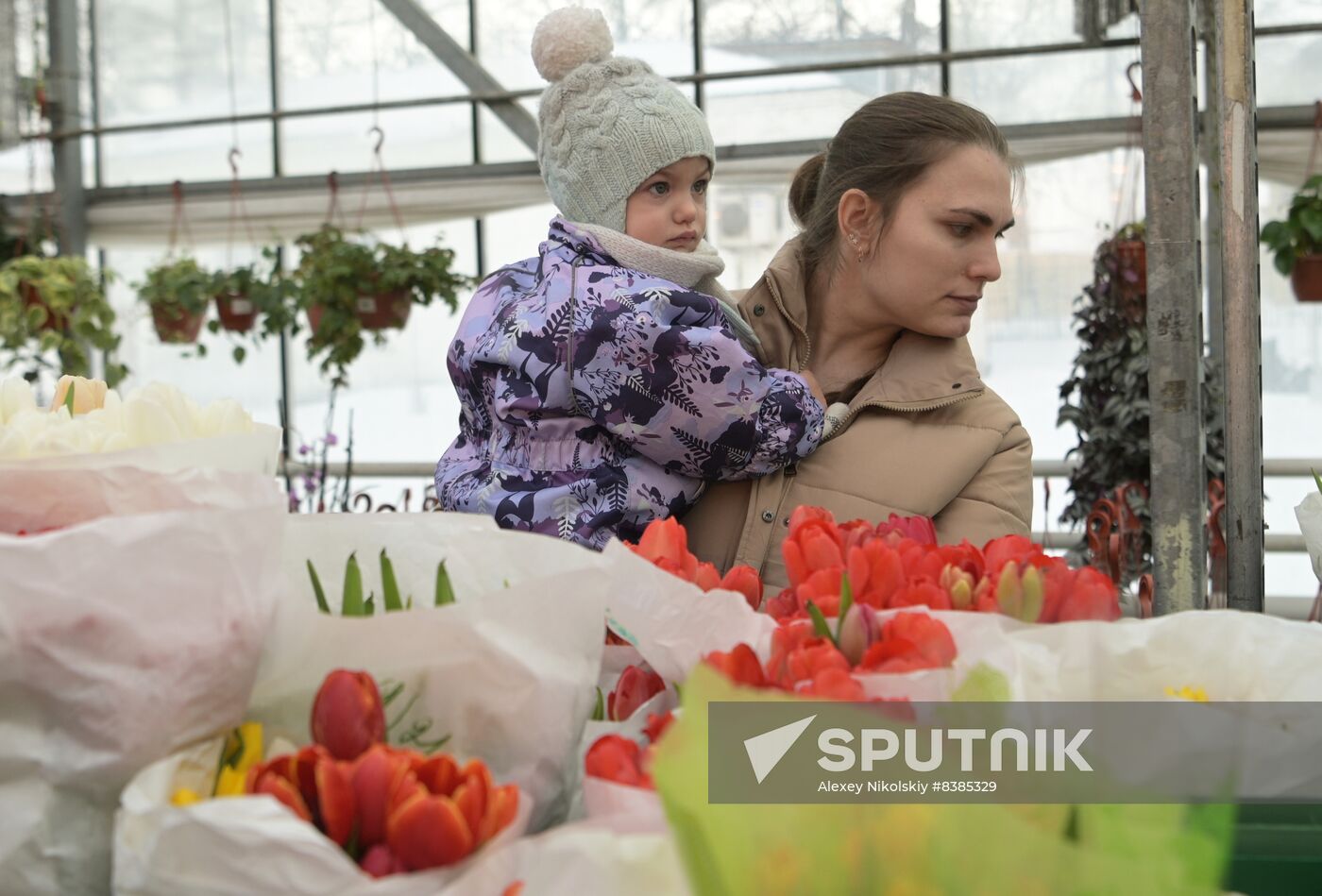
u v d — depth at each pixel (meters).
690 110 1.71
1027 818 0.69
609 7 6.72
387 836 0.68
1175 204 1.44
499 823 0.70
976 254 1.60
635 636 0.95
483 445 1.67
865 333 1.75
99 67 7.51
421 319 7.36
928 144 1.59
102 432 1.04
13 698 0.77
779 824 0.66
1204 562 1.45
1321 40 5.91
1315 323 6.12
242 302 6.41
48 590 0.75
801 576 1.05
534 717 0.83
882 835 0.66
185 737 0.79
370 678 0.78
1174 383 1.45
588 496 1.53
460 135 7.15
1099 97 6.28
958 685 0.82
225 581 0.78
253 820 0.66
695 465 1.54
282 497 0.83
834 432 1.66
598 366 1.50
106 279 6.84
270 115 7.11
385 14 7.11
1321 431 6.15
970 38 6.35
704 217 1.75
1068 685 0.85
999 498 1.63
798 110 6.59
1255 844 0.80
